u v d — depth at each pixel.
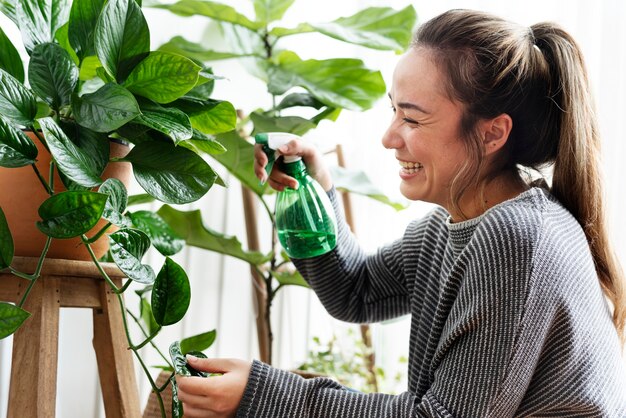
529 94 1.03
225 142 1.51
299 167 1.16
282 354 1.97
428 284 1.16
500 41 1.02
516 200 0.99
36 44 0.95
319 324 1.98
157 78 0.92
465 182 1.03
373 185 1.67
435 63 1.02
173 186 0.92
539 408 0.95
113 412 1.04
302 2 2.02
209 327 1.87
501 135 1.03
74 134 0.90
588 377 0.94
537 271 0.91
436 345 1.01
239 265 1.93
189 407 0.92
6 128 0.82
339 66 1.63
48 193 0.93
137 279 0.84
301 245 1.16
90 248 0.93
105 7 0.86
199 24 1.91
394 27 1.65
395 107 1.08
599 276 1.09
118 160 0.93
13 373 0.93
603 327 0.98
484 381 0.89
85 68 1.06
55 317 0.96
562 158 1.06
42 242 0.97
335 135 2.00
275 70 1.64
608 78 1.59
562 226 0.98
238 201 1.95
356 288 1.34
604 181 1.08
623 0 1.59
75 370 1.64
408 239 1.28
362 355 1.75
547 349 0.94
